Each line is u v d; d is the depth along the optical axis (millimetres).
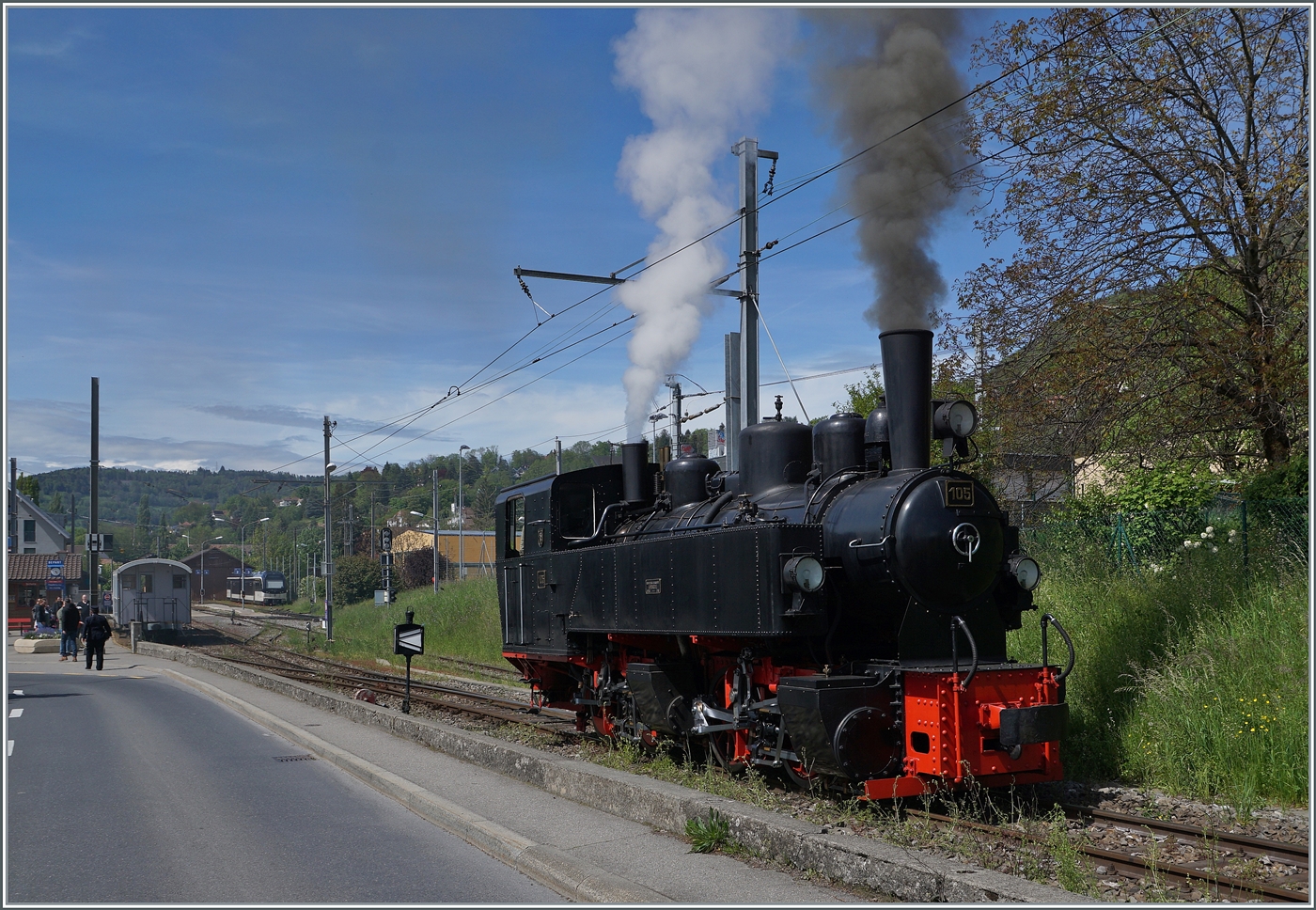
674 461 11008
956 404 8273
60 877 6480
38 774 10078
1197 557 11422
